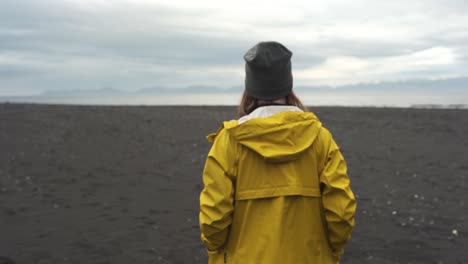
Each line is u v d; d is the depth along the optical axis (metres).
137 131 15.66
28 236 5.39
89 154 11.49
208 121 19.06
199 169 9.84
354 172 9.35
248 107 2.15
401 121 17.69
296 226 1.95
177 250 4.97
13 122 16.55
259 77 2.02
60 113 19.70
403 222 5.93
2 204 6.83
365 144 12.88
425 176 8.80
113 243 5.16
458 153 11.20
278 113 1.96
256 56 1.99
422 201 7.00
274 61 1.99
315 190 1.98
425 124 16.61
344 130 15.88
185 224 5.96
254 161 1.97
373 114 20.02
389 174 9.07
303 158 1.98
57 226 5.80
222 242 2.01
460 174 8.89
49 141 13.27
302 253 1.93
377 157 10.93
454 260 4.61
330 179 1.93
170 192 7.79
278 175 1.96
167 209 6.70
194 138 14.38
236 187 1.99
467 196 7.23
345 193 1.92
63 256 4.75
